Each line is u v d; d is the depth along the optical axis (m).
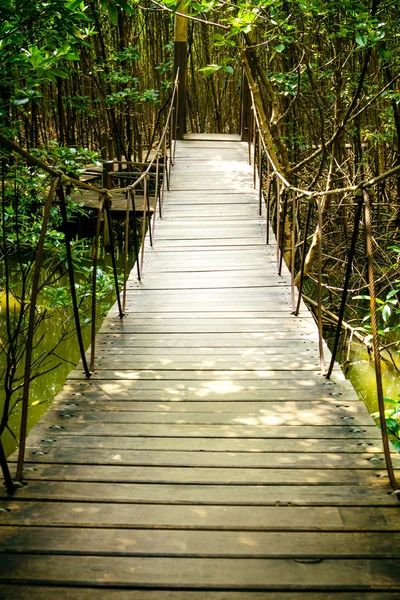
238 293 4.88
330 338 8.04
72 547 1.86
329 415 2.83
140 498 2.13
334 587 1.70
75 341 6.91
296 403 2.97
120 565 1.79
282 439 2.59
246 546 1.87
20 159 4.41
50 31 3.72
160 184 8.36
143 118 16.78
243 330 4.08
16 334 3.50
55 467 2.35
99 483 2.24
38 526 1.98
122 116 13.11
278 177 5.34
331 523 1.99
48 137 14.38
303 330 4.09
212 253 5.91
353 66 9.09
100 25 10.24
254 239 6.33
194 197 7.86
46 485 2.22
